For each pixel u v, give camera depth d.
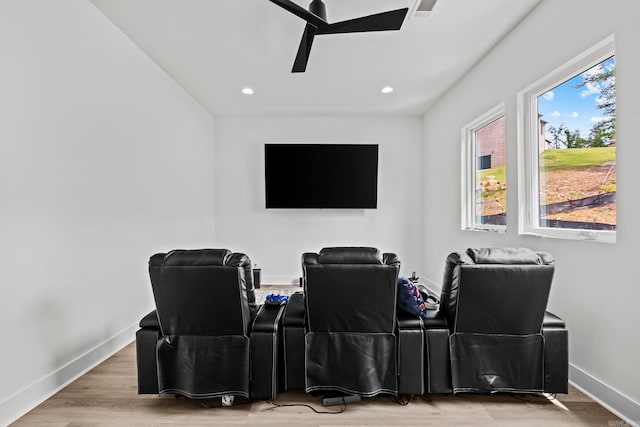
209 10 2.55
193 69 3.61
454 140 4.09
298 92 4.29
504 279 1.74
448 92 4.25
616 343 1.87
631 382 1.78
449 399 2.03
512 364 1.88
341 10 2.52
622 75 1.82
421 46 3.10
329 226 5.30
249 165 5.31
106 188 2.70
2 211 1.84
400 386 1.92
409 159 5.31
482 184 3.71
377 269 1.76
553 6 2.33
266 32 2.87
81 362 2.39
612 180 2.02
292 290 4.73
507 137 2.93
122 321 2.93
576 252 2.16
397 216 5.31
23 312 1.95
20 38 1.93
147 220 3.35
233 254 1.82
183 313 1.83
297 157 5.02
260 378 1.90
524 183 2.77
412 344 1.91
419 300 2.02
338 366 1.92
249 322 1.92
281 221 5.32
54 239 2.18
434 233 4.82
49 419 1.85
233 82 3.96
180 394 1.90
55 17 2.17
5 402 1.82
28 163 1.99
